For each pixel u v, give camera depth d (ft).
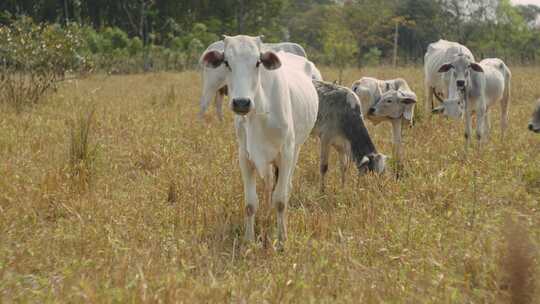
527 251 15.62
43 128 36.76
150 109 46.93
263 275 18.10
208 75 32.32
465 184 26.63
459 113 35.04
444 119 41.16
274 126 20.71
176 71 112.27
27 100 47.21
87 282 16.08
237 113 18.94
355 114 27.94
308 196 27.12
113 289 16.10
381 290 16.75
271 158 21.20
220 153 31.86
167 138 34.63
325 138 28.19
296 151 23.75
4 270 17.57
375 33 138.10
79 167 26.48
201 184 26.55
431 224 21.59
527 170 28.30
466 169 28.27
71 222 21.91
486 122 38.73
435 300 16.08
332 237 21.33
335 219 23.07
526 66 109.09
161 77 86.94
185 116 44.06
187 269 17.53
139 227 21.71
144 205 24.08
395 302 16.17
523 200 25.38
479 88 36.11
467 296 16.79
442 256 19.10
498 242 19.45
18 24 54.70
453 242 20.39
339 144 28.40
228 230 22.40
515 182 26.99
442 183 26.53
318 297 16.52
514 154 31.65
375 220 22.88
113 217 22.36
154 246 19.77
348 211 24.03
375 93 33.35
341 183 29.04
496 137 38.11
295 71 24.75
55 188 24.93
